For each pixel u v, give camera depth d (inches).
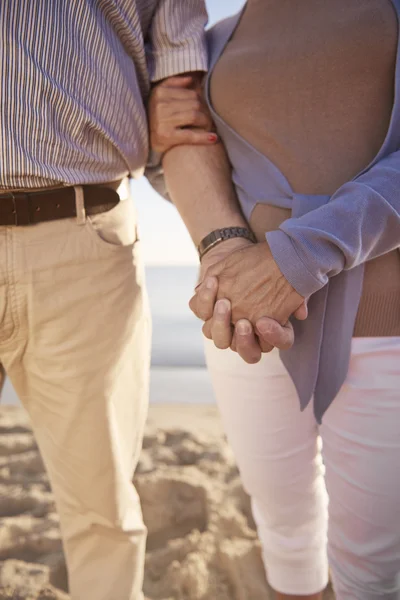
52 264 49.5
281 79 48.9
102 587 55.5
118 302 52.6
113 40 51.4
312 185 48.6
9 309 49.7
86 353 51.6
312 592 59.6
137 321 55.0
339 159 47.9
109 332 52.3
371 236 42.2
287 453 54.3
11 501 103.0
